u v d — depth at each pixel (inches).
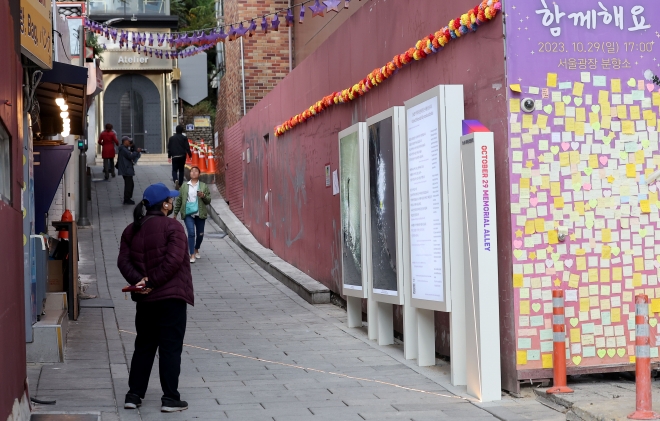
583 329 309.7
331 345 419.8
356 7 570.3
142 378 293.3
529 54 307.6
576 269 309.6
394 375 349.1
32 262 369.4
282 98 705.6
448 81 357.7
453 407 292.5
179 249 288.5
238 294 594.2
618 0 313.4
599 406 263.1
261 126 798.5
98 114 1635.1
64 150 526.9
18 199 271.0
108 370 350.6
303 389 325.4
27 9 315.6
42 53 339.3
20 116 283.3
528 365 304.3
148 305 288.8
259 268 712.4
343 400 306.0
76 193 853.2
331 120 554.6
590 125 311.0
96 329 450.3
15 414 236.1
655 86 315.3
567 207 309.3
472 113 332.5
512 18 307.1
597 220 311.3
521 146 306.5
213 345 420.2
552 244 307.9
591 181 311.3
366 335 443.5
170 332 290.0
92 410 283.9
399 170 372.2
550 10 309.4
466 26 331.0
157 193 295.3
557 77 309.1
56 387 317.4
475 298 303.4
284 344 422.6
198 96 1627.7
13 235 250.4
